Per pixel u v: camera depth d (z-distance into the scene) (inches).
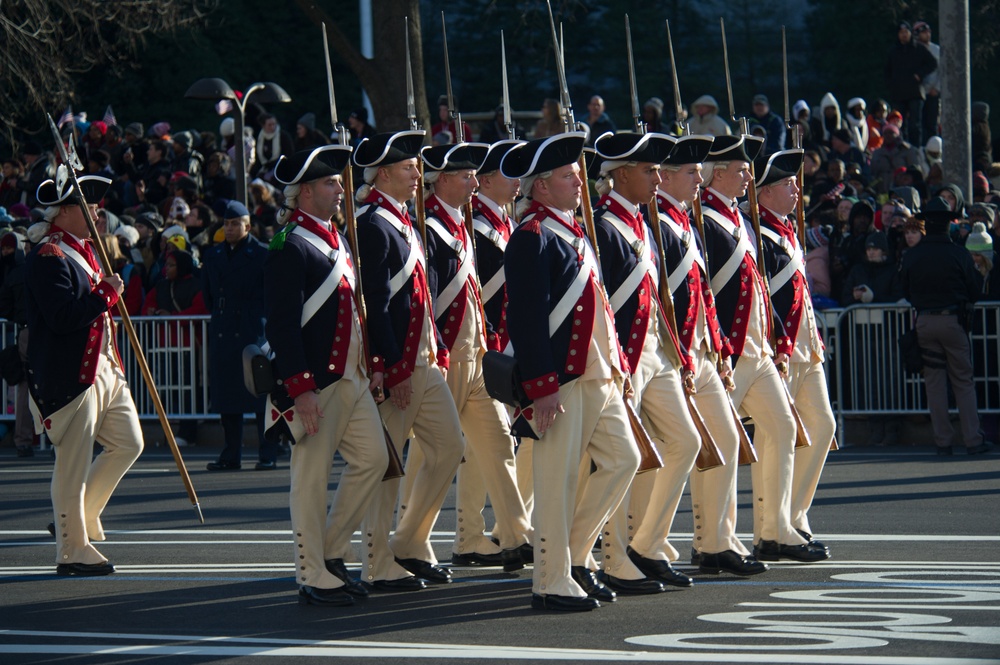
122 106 1819.6
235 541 610.5
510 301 454.9
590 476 469.4
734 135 544.1
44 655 416.8
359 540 616.1
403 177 505.0
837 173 1097.4
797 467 568.1
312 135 1291.8
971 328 876.0
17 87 1513.3
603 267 482.6
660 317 493.0
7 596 503.8
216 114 1823.3
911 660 391.9
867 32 1721.2
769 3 1723.7
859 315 909.8
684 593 489.4
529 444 564.1
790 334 556.1
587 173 534.0
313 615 464.4
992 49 1839.3
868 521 629.9
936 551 560.1
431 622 451.5
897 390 907.4
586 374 460.1
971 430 841.5
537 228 455.5
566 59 1642.5
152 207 1143.6
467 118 1382.9
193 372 968.9
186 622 457.7
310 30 1878.7
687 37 1681.8
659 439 497.4
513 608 470.6
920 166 1224.8
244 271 847.1
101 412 551.5
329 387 473.7
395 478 498.0
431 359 507.2
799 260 565.6
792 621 442.3
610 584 491.5
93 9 1469.0
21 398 932.6
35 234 553.0
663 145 487.5
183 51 1774.1
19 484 800.9
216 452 944.9
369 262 493.7
